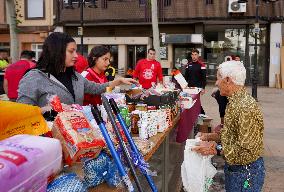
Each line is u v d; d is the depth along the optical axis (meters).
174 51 23.00
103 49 4.27
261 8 21.67
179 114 4.62
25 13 24.78
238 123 2.78
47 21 24.64
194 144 3.24
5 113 1.76
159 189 4.05
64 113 1.98
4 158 1.34
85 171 1.98
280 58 22.25
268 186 5.17
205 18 21.86
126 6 22.67
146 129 3.09
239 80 2.85
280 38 22.22
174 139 4.85
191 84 9.70
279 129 9.27
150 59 8.87
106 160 2.05
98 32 23.77
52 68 2.87
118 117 2.43
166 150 3.98
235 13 21.59
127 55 23.61
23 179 1.35
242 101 2.81
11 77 6.75
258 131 2.79
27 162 1.39
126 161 2.19
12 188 1.29
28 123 1.87
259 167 2.88
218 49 23.38
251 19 21.62
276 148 7.30
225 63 2.93
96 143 1.92
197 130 7.02
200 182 3.15
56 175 1.75
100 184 2.07
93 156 1.98
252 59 23.05
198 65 9.71
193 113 5.71
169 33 22.86
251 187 2.87
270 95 17.72
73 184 1.75
